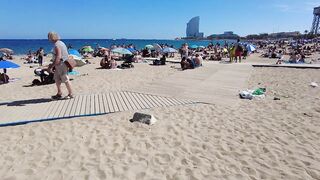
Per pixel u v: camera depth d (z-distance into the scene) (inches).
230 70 655.8
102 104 324.5
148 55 1192.2
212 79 514.3
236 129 252.2
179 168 182.7
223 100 353.1
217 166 185.3
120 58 1032.2
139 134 237.0
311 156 199.6
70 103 329.1
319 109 321.1
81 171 177.2
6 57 1224.8
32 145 214.7
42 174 173.5
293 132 246.7
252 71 671.8
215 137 233.3
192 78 522.0
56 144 216.2
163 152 204.8
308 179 169.3
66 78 342.6
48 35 326.6
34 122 263.3
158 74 608.7
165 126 256.4
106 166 183.6
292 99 374.0
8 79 543.8
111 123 262.4
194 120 274.8
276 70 704.4
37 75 626.8
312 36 5157.5
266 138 232.2
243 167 184.2
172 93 385.4
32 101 345.1
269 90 440.8
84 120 270.2
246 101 356.2
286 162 190.9
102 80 519.5
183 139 228.2
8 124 255.3
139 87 427.2
